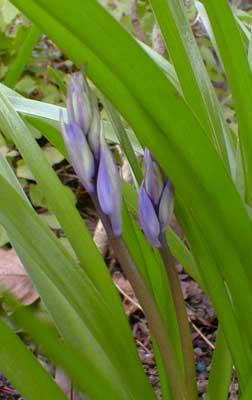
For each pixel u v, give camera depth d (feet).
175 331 0.80
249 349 0.73
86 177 0.56
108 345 0.69
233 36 0.60
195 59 0.70
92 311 0.69
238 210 0.61
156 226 0.61
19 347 0.60
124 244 0.60
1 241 1.37
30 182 1.83
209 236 0.65
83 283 0.69
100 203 0.57
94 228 1.78
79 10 0.50
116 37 0.52
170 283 0.65
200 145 0.58
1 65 1.77
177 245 0.84
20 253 0.72
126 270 0.61
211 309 1.58
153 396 0.71
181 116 0.56
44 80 1.83
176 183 0.60
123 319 0.73
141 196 0.61
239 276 0.66
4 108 0.75
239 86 0.62
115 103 0.58
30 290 1.21
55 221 1.53
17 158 1.74
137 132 0.59
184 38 0.68
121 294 1.58
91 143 0.55
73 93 0.54
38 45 1.91
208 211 0.62
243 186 0.72
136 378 0.70
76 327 0.70
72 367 0.60
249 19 1.28
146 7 1.75
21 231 0.66
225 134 0.78
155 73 0.54
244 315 0.69
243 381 0.72
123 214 0.76
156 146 0.59
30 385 0.61
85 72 0.55
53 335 0.57
